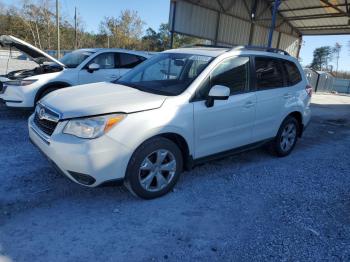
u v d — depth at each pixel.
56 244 2.93
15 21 47.00
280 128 5.49
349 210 3.94
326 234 3.38
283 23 25.58
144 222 3.38
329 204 4.07
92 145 3.27
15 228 3.11
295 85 5.68
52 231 3.12
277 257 2.96
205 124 4.11
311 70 28.27
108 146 3.33
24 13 45.97
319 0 20.69
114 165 3.40
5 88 7.11
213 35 20.59
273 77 5.24
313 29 25.69
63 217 3.36
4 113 7.60
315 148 6.76
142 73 4.77
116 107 3.44
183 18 18.53
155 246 3.01
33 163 4.64
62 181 4.13
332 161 5.89
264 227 3.43
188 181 4.44
